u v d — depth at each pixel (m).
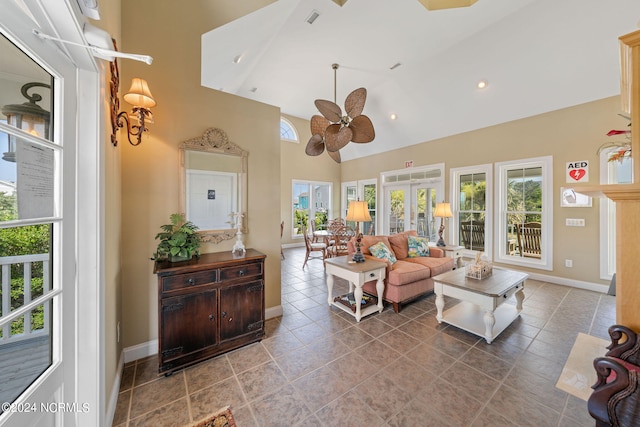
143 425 1.39
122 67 1.93
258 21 2.70
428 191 5.75
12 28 0.81
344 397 1.59
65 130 1.09
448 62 3.96
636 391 0.82
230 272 2.05
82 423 1.18
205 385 1.70
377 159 6.96
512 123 4.31
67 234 1.10
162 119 2.10
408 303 3.22
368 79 4.70
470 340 2.29
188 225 2.12
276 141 2.78
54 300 1.05
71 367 1.13
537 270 4.07
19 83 0.88
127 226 1.95
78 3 0.96
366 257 3.31
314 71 4.34
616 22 2.78
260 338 2.24
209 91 2.34
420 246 3.93
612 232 3.48
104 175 1.29
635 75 0.84
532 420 1.41
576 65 3.28
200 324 1.91
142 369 1.86
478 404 1.53
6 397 0.82
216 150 2.36
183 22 2.20
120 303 1.85
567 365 1.91
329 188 8.15
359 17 3.00
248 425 1.39
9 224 0.84
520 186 4.31
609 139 3.39
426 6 2.88
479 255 2.85
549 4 2.89
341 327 2.55
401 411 1.48
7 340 0.83
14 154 0.86
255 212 2.62
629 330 0.92
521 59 3.51
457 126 4.98
